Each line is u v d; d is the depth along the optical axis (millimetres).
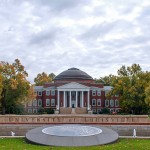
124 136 28375
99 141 23328
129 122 31578
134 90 70812
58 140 23094
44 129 26172
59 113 91062
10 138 26828
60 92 101312
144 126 30969
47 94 101312
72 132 24844
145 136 30016
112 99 100000
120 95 76000
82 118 32594
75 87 100312
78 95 103938
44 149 20734
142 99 70312
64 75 108062
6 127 30922
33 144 23328
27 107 100375
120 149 20891
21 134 30891
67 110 92188
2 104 67438
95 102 101125
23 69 68500
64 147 21688
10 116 32281
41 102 101625
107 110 94125
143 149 20938
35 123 31391
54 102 101188
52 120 32406
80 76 107688
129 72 75375
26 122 31328
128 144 23094
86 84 102625
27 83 68125
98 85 102812
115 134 25547
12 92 66938
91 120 32625
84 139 23312
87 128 26547
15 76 66812
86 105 101000
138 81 71312
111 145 22672
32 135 24703
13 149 20594
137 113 73875
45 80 129250
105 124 31469
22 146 22031
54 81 109562
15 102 68812
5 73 66250
